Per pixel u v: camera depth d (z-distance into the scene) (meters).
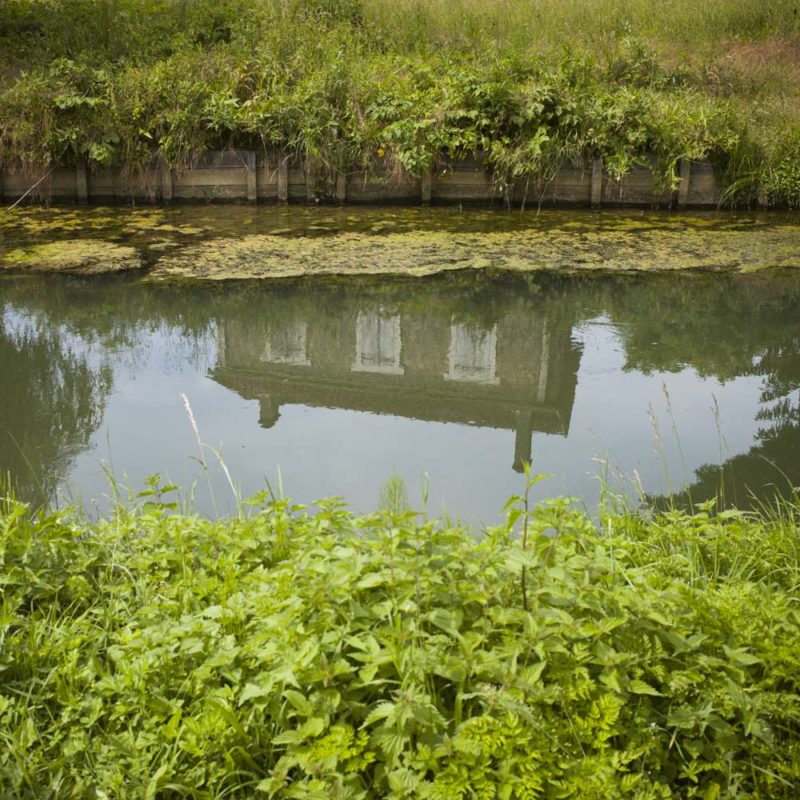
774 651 2.61
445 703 2.57
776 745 2.45
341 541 3.30
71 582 3.18
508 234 12.02
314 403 6.82
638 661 2.55
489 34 16.94
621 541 3.45
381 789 2.33
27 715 2.61
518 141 13.67
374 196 13.97
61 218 12.58
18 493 4.79
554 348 7.95
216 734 2.44
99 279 9.59
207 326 8.34
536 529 3.10
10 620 2.82
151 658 2.70
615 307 9.13
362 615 2.61
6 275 9.65
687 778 2.44
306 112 13.72
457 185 13.88
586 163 13.71
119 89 13.84
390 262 10.49
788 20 17.80
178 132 13.54
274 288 9.48
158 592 3.17
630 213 13.58
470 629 2.66
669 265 10.61
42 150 13.27
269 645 2.54
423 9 17.50
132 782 2.41
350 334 8.37
